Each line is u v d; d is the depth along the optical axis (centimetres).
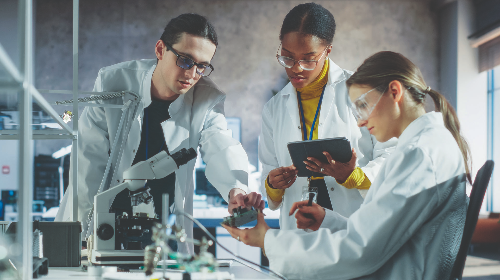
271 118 232
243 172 201
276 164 232
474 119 781
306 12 190
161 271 126
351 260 110
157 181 196
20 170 78
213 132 211
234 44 778
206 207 429
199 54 178
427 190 110
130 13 764
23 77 78
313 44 188
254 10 783
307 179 207
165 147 202
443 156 115
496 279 485
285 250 118
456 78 780
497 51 737
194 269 107
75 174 170
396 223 109
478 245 696
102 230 135
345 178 180
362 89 128
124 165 195
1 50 67
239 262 153
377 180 121
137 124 195
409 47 812
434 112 125
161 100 203
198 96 211
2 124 143
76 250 137
